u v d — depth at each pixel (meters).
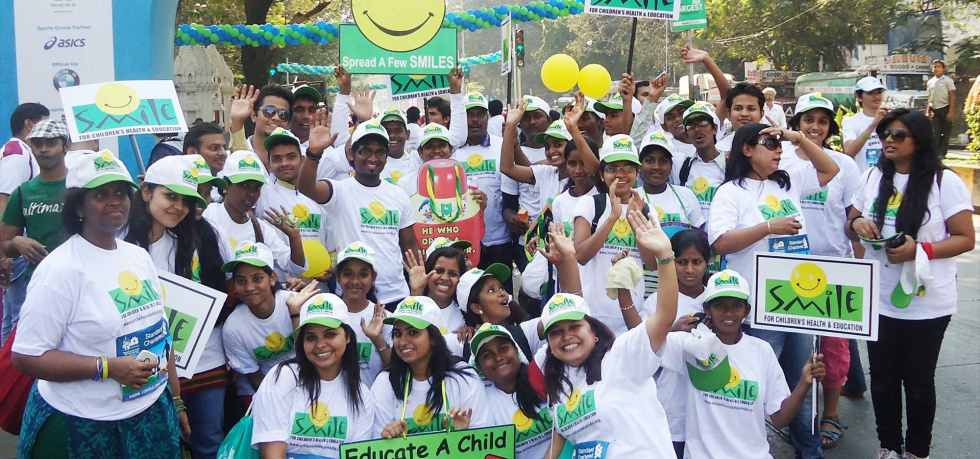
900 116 4.70
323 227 5.62
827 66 33.59
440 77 7.50
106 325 3.44
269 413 3.99
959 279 9.74
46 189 5.58
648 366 3.74
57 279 3.36
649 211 5.00
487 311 4.73
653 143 5.07
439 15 6.64
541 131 7.55
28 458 3.53
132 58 7.04
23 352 3.33
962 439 5.45
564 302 3.84
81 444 3.48
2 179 6.05
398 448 3.96
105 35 6.95
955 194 4.66
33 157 6.24
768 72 32.19
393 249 5.66
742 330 4.69
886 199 4.81
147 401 3.65
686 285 4.62
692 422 4.29
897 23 30.75
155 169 4.16
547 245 5.29
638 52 44.56
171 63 7.63
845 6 30.86
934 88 17.97
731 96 6.15
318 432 4.01
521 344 4.58
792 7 31.36
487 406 4.23
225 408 4.93
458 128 7.01
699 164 5.79
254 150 6.05
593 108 7.38
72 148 6.63
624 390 3.77
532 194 7.09
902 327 4.82
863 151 7.73
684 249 4.54
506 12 8.62
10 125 6.64
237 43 8.10
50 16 6.87
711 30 33.09
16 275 6.07
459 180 6.10
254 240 4.96
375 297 5.25
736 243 4.80
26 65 6.87
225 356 4.67
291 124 6.74
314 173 5.43
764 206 4.94
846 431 5.74
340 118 6.76
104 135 5.05
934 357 4.77
